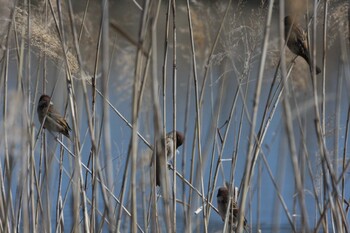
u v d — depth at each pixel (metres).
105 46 10.94
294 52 14.27
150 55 11.71
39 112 16.00
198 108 14.61
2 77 14.17
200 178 14.63
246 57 15.12
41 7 15.51
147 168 15.66
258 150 13.38
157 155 13.28
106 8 10.92
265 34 11.09
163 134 13.31
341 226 12.12
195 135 15.27
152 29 10.93
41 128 15.29
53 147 16.20
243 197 11.99
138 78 11.23
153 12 10.96
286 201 19.75
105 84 11.07
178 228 18.08
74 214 13.88
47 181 15.20
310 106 16.78
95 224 14.17
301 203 11.20
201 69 19.62
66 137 17.41
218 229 18.05
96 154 12.37
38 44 15.25
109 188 11.52
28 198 14.62
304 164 14.83
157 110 11.14
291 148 11.02
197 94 14.66
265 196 21.17
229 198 14.43
